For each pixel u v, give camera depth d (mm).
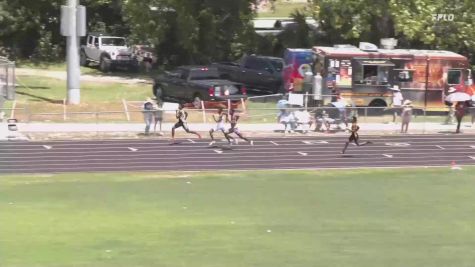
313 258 35531
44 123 85875
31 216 45469
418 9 108062
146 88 116250
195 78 98688
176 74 101125
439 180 63375
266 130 86250
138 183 59344
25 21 147500
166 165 67250
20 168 64188
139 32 133125
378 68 97250
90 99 103750
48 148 72812
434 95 99438
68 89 96625
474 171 68250
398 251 37406
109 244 38031
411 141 82688
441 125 93312
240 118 91562
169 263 34094
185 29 130500
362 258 35656
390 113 92188
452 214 48594
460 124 90938
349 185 60094
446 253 37156
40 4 148125
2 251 35844
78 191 55344
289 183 60656
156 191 55906
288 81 105250
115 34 154375
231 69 120875
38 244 37656
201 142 78188
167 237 40094
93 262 33969
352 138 75062
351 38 119938
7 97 91062
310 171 66688
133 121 89000
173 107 91312
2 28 146750
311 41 133750
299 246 38219
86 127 84000
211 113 92688
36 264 33281
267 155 73000
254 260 34969
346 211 49094
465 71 99438
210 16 133000
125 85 119625
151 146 75438
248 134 83812
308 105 92000
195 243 38656
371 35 118062
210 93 93875
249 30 137125
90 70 140250
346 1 111125
